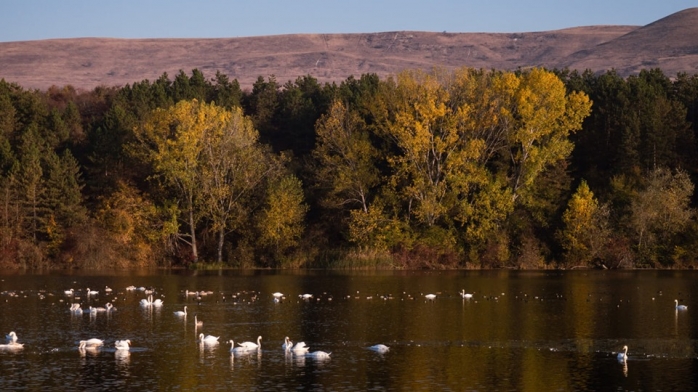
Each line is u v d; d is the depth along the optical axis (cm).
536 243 12256
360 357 5550
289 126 15100
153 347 5891
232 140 12100
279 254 12275
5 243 12131
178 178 12181
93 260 12106
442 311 7562
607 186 12712
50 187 12238
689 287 9425
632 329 6569
